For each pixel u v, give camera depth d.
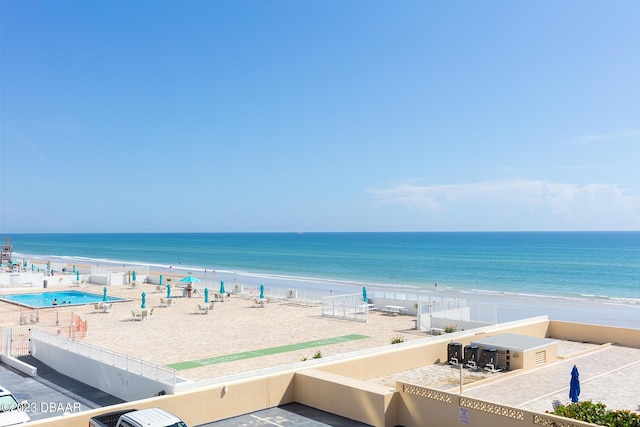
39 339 25.02
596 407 14.39
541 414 13.77
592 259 133.50
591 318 45.34
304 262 128.12
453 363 23.98
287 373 18.72
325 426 16.39
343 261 131.38
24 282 55.38
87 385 21.03
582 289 74.12
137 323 34.31
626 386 20.70
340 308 38.72
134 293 50.72
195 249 198.88
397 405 16.73
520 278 89.38
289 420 16.95
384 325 33.81
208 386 17.02
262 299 43.47
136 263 118.44
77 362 21.86
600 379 21.62
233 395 17.28
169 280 53.53
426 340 24.53
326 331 31.72
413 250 182.62
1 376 22.38
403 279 87.00
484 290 70.00
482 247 198.88
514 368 22.89
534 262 124.94
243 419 17.00
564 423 13.35
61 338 23.27
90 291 51.88
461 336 25.75
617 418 13.58
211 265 117.62
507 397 19.00
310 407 18.28
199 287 53.56
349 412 17.16
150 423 12.62
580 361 24.69
